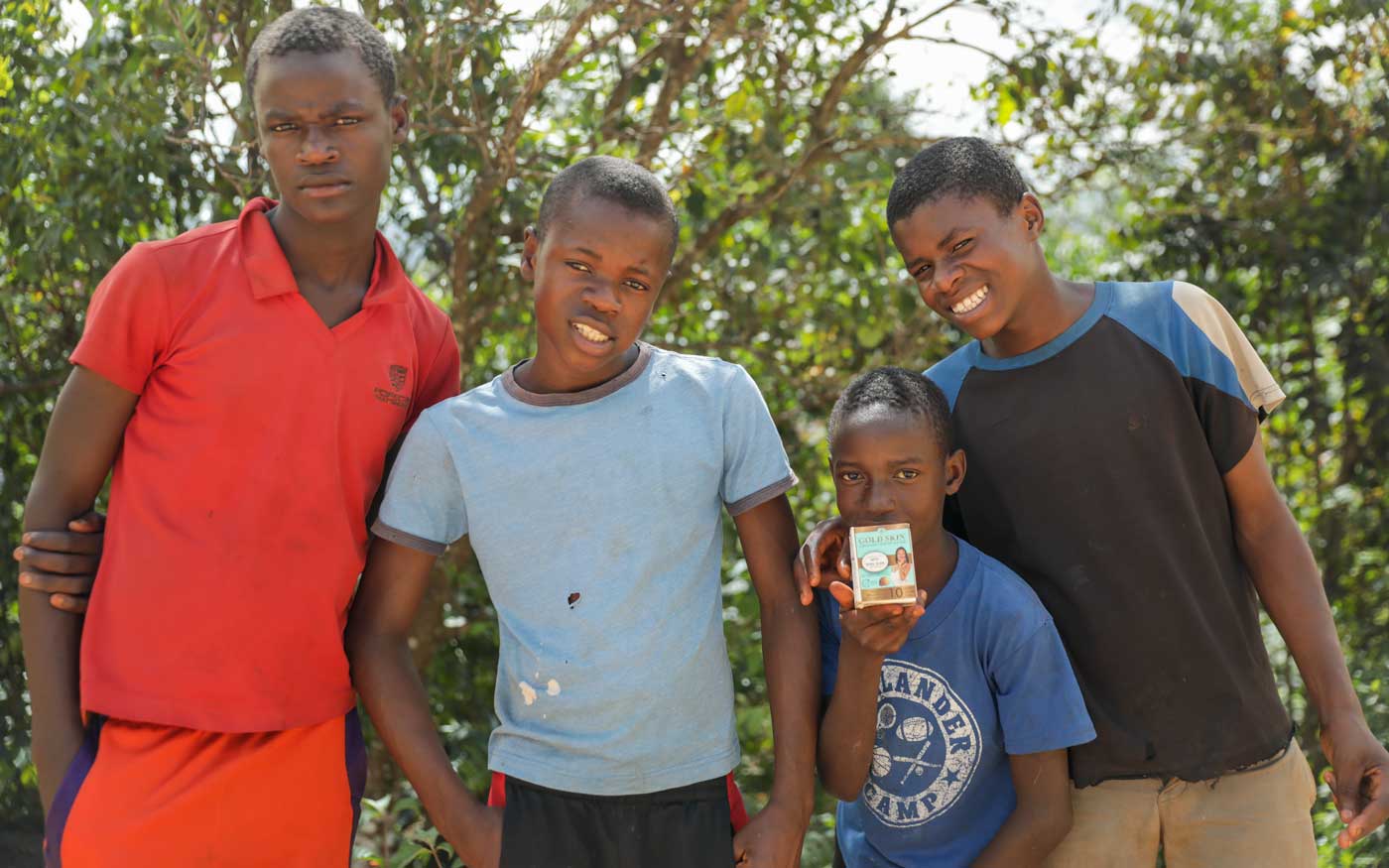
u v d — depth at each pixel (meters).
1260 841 2.27
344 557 2.24
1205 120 4.95
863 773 2.17
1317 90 4.88
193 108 3.32
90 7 3.15
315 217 2.19
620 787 2.03
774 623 2.18
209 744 2.16
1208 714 2.28
